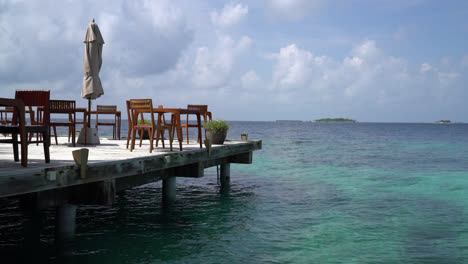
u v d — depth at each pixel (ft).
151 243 16.11
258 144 33.96
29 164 13.16
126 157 16.47
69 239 15.48
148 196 26.20
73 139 23.32
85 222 19.35
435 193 28.30
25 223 18.83
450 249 15.66
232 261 14.07
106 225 18.85
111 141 30.17
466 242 16.60
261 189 29.81
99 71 26.32
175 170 23.03
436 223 19.72
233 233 17.69
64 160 14.75
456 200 25.64
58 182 11.89
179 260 14.12
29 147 22.16
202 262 13.94
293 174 38.68
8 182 10.34
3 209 21.58
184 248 15.49
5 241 16.03
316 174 38.75
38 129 13.46
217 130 27.78
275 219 20.34
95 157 16.39
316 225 19.17
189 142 30.09
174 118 27.71
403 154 65.10
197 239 16.74
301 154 63.16
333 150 73.31
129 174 15.52
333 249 15.52
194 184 31.94
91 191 14.26
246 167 44.45
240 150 29.55
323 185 31.89
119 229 18.16
